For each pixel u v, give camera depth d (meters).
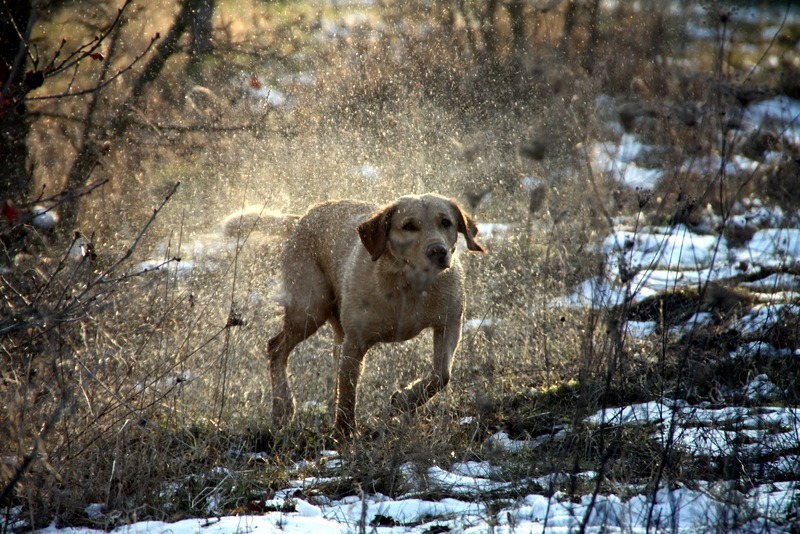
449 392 9.41
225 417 8.77
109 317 8.48
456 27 19.88
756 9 10.66
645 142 11.56
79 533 6.27
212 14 16.97
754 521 5.65
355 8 21.09
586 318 10.16
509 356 10.31
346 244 10.02
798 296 10.91
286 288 10.53
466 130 14.85
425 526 6.32
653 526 5.77
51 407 7.14
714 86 7.04
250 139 14.84
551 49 15.03
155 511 6.76
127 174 13.25
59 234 10.27
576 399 8.97
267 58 17.23
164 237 12.14
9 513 6.46
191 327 8.92
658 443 7.47
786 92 11.20
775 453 7.16
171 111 15.49
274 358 10.43
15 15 9.09
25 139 10.84
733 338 9.64
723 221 7.17
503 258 12.20
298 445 8.43
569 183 10.94
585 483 6.90
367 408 9.77
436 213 8.88
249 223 11.02
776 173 13.16
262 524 6.37
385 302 8.98
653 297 11.70
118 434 7.02
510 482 7.25
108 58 13.01
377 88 16.55
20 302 7.45
